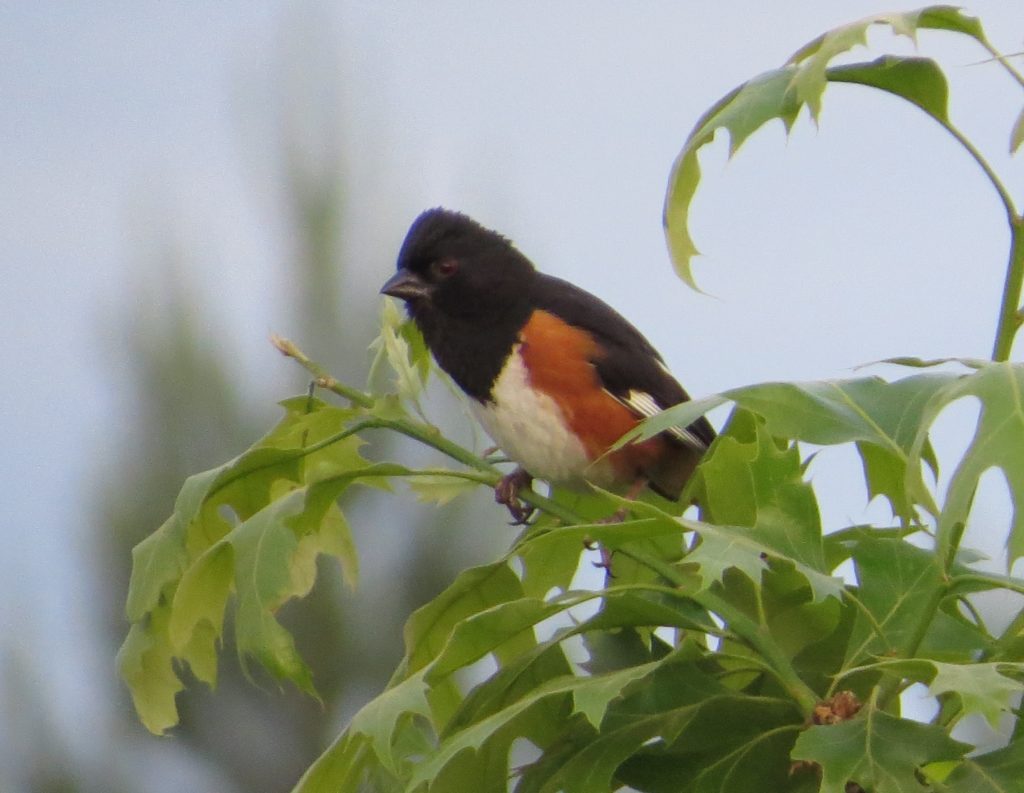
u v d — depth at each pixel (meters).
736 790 5.29
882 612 5.31
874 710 4.70
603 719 5.33
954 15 5.11
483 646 5.07
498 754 5.49
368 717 4.89
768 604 5.34
